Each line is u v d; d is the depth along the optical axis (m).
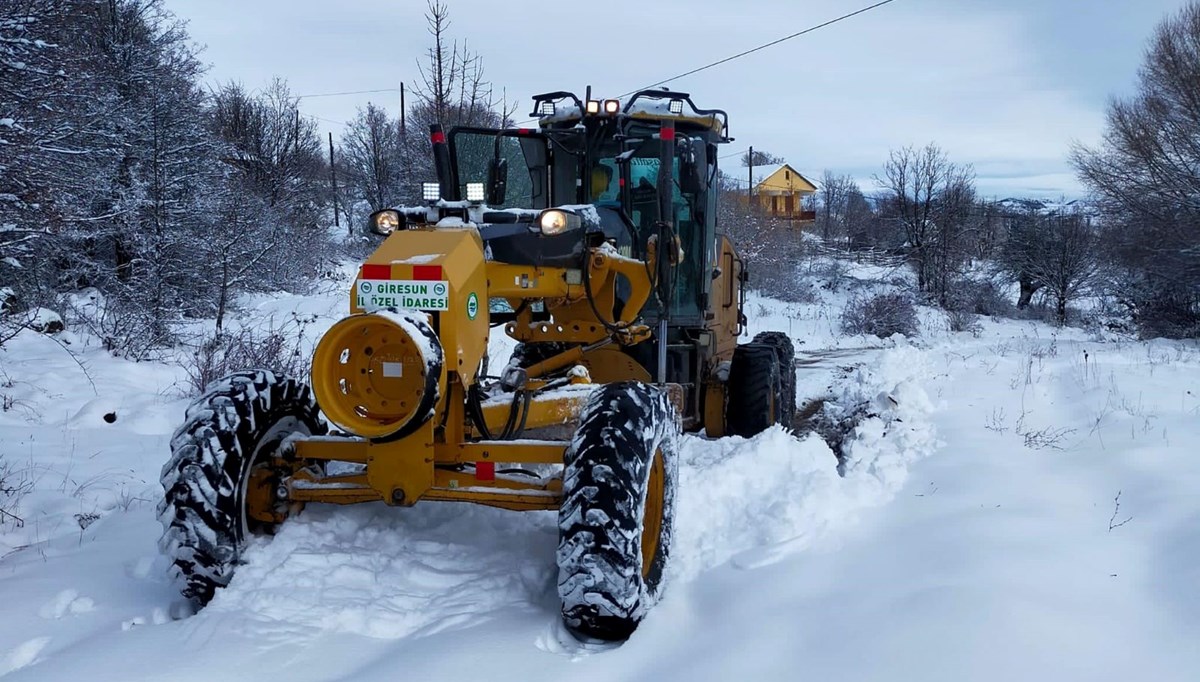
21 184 10.48
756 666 3.02
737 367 7.08
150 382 9.76
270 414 3.97
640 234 6.47
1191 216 21.00
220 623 3.38
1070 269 30.77
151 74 16.09
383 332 3.70
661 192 5.63
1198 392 8.83
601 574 3.27
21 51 10.65
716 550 4.17
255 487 3.90
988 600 3.23
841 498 4.66
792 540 4.11
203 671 3.10
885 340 20.92
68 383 9.04
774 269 32.50
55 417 8.00
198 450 3.61
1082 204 27.27
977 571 3.56
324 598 3.56
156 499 5.56
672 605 3.65
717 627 3.39
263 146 27.98
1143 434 6.42
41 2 10.91
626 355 6.20
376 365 3.71
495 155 6.54
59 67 11.37
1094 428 6.82
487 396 4.27
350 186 37.47
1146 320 23.20
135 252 14.59
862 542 4.12
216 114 26.72
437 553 3.98
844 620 3.25
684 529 4.40
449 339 3.69
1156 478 5.03
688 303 6.68
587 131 6.53
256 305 16.59
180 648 3.25
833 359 15.95
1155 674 2.80
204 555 3.57
